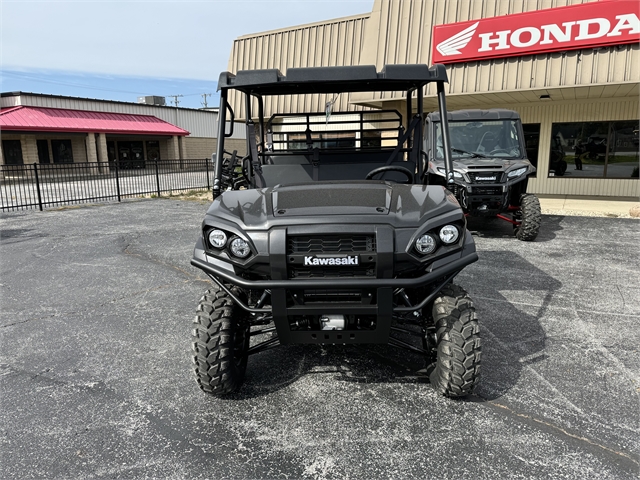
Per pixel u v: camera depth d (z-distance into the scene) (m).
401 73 3.48
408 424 2.91
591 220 10.02
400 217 2.81
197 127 38.09
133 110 33.03
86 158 28.69
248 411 3.09
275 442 2.76
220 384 3.08
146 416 3.05
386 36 12.63
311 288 2.72
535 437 2.76
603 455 2.60
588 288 5.53
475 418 2.96
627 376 3.47
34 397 3.31
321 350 3.95
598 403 3.12
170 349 4.06
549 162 14.05
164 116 35.06
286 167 4.10
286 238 2.74
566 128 13.66
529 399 3.17
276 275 2.75
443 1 11.82
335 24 13.78
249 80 3.56
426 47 12.11
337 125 4.11
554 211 11.10
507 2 11.09
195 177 21.20
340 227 2.74
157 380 3.53
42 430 2.93
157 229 9.73
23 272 6.58
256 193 3.33
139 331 4.45
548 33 10.43
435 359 3.24
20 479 2.49
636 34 9.60
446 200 3.05
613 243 7.87
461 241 2.91
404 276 2.87
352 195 3.11
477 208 7.95
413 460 2.58
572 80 10.45
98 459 2.64
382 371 3.59
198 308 3.13
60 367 3.76
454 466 2.53
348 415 3.02
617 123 13.02
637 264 6.55
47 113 27.58
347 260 2.71
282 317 2.82
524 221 7.89
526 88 10.93
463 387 2.98
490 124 8.65
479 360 2.95
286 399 3.22
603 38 9.90
